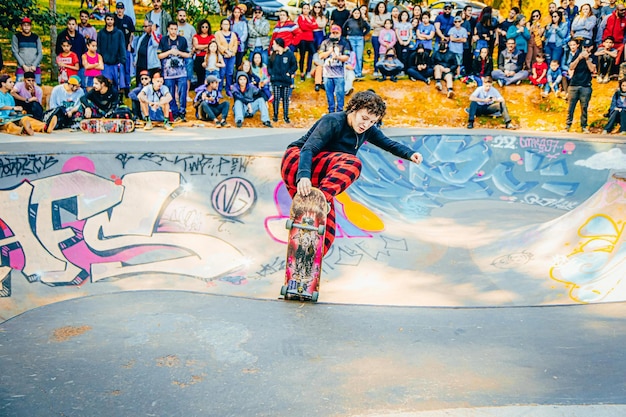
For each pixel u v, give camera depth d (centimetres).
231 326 354
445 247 772
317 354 315
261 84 1318
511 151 1219
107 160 764
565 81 1537
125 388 272
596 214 675
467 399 256
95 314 375
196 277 670
